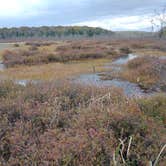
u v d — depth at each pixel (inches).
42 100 199.2
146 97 215.9
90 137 126.6
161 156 121.5
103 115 148.3
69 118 166.4
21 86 247.9
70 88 226.7
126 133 137.1
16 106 173.3
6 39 2940.5
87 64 789.9
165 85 444.8
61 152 117.0
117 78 530.9
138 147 124.6
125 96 224.8
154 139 132.1
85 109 169.6
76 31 3624.5
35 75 560.1
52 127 152.4
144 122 144.8
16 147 126.3
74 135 133.5
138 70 560.7
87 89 230.1
